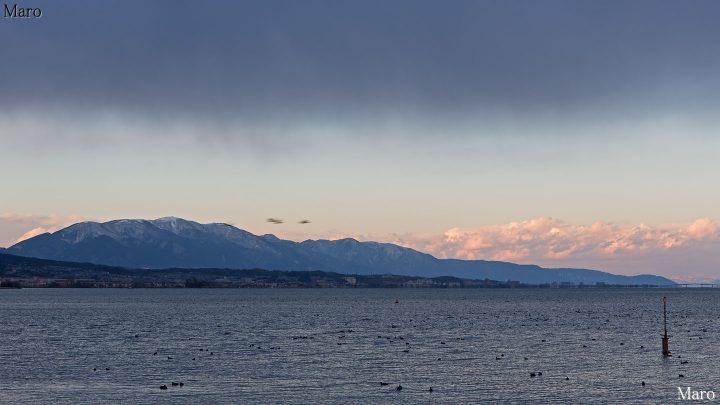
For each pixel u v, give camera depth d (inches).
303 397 3722.9
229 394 3794.3
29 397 3718.0
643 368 4623.5
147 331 7504.9
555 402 3629.4
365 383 4094.5
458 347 5826.8
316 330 7618.1
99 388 3954.2
